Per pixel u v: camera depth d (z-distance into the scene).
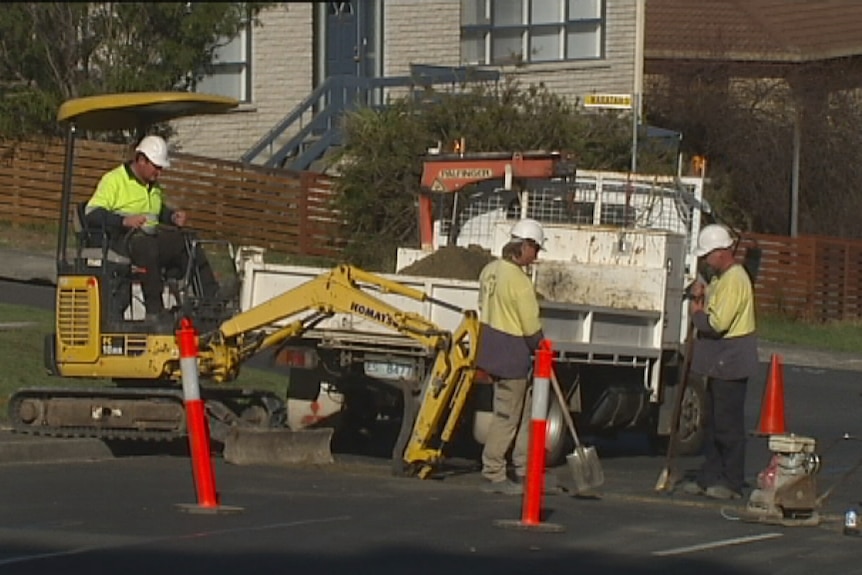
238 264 37.75
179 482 32.28
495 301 33.16
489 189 43.78
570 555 26.34
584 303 38.81
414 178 71.69
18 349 44.06
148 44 45.59
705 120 95.00
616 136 72.81
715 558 26.94
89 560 24.16
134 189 35.78
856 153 95.69
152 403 35.47
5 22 29.27
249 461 35.59
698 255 36.62
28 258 68.75
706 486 34.81
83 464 34.81
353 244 72.31
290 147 77.62
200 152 77.38
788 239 81.00
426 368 36.53
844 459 42.62
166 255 35.62
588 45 87.12
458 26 83.50
